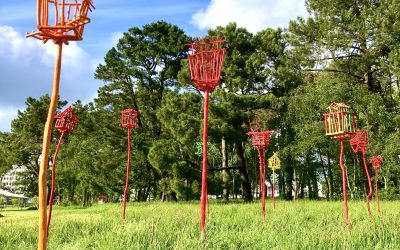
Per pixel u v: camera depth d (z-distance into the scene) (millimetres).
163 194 32062
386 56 29234
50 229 9461
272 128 32500
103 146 32562
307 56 30141
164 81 34625
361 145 12312
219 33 29688
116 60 32219
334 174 42438
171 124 25812
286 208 14898
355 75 31594
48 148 3281
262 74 29234
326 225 9242
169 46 32281
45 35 3367
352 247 6324
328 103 28438
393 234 7348
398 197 27781
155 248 5879
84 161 33938
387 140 26812
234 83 28812
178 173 25656
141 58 32312
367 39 27953
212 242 6148
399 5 26406
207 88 6938
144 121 33438
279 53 31250
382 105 27953
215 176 28734
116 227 8664
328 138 29203
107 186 33250
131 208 18844
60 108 50781
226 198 30453
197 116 27281
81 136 37969
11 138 52594
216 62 6902
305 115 29938
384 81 32625
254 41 31016
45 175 3266
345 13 28188
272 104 29484
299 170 37188
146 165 32219
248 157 45469
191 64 7016
